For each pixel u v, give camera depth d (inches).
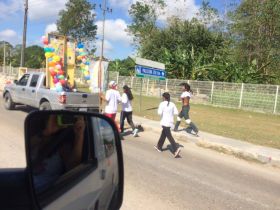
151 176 166.1
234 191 155.3
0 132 241.0
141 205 127.0
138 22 1263.5
